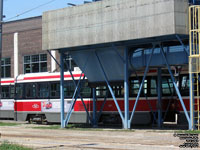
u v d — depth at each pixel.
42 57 42.59
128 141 16.48
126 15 22.36
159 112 25.06
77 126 27.16
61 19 25.45
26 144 16.19
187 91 23.97
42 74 30.09
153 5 21.23
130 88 26.36
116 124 28.53
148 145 14.75
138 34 21.78
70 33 24.97
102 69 24.88
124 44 23.33
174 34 20.58
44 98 29.67
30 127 26.84
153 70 25.98
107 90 26.94
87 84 27.58
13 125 29.11
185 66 23.22
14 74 45.03
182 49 21.52
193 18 20.47
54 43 25.75
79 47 25.66
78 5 24.67
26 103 30.78
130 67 23.92
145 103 25.86
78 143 16.17
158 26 20.98
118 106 23.88
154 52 22.70
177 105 25.64
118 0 22.77
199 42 20.27
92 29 23.88
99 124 28.97
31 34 43.44
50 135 20.59
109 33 23.06
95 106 27.12
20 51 44.44
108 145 15.12
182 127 24.00
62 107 26.14
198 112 20.66
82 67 26.25
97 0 26.30
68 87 28.45
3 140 17.89
